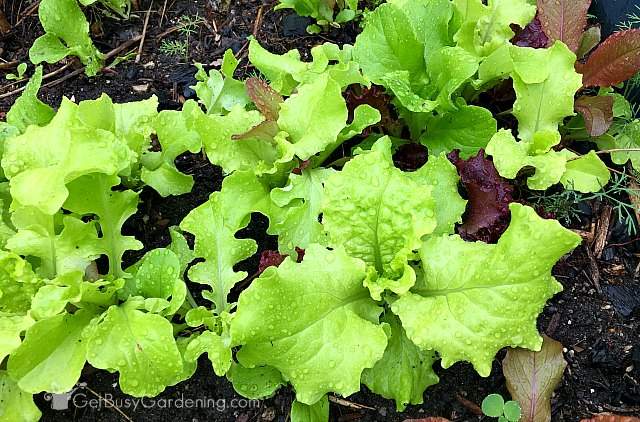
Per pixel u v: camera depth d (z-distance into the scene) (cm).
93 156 63
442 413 66
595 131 70
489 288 62
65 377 62
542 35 73
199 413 66
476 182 67
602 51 70
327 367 61
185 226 66
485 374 62
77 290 63
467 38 71
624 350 67
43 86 79
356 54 70
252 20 82
